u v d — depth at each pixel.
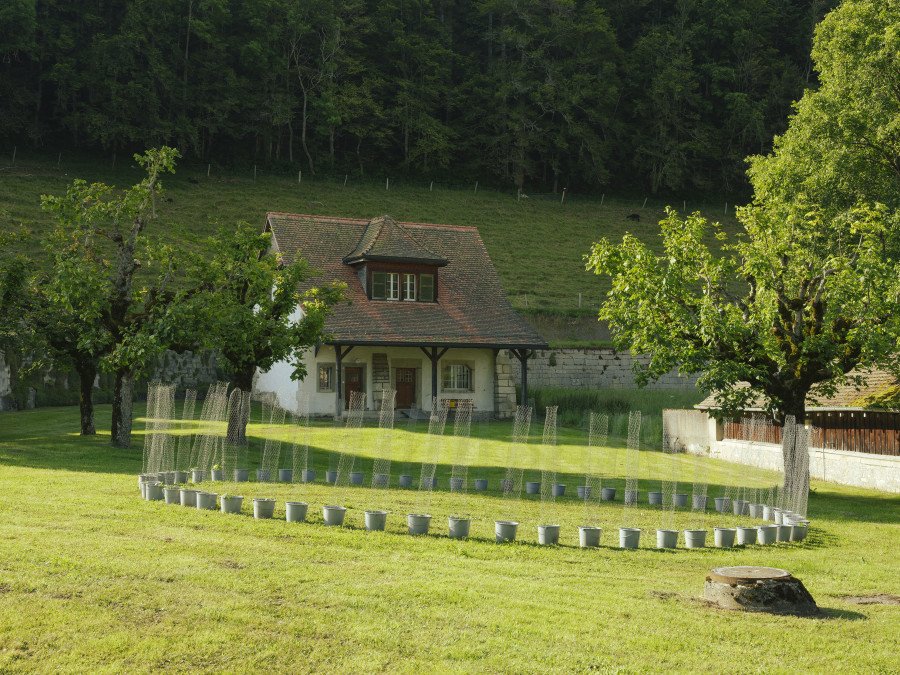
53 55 77.44
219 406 16.77
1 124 72.88
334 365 32.66
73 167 71.25
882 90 25.33
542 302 52.56
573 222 75.75
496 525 10.66
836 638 6.80
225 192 71.06
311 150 86.44
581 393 36.28
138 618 6.35
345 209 71.94
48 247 19.78
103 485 13.37
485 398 35.44
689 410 28.00
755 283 18.31
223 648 5.88
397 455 21.36
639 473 20.34
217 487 14.08
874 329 16.56
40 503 10.96
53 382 34.16
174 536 9.28
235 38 83.06
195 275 21.70
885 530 13.66
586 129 87.88
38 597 6.62
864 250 18.19
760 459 23.77
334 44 85.88
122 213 20.61
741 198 90.88
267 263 23.11
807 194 25.94
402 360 34.19
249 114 81.62
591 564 9.56
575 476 18.88
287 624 6.41
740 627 6.98
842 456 21.61
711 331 16.89
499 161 87.81
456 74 94.31
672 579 9.03
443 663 5.79
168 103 77.50
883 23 26.23
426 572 8.29
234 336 20.47
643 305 17.78
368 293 34.72
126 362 19.05
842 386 22.06
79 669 5.43
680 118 90.75
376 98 90.00
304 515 11.00
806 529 12.58
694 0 95.00
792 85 91.12
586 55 91.44
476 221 73.12
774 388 17.83
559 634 6.50
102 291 19.53
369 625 6.48
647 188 91.44
